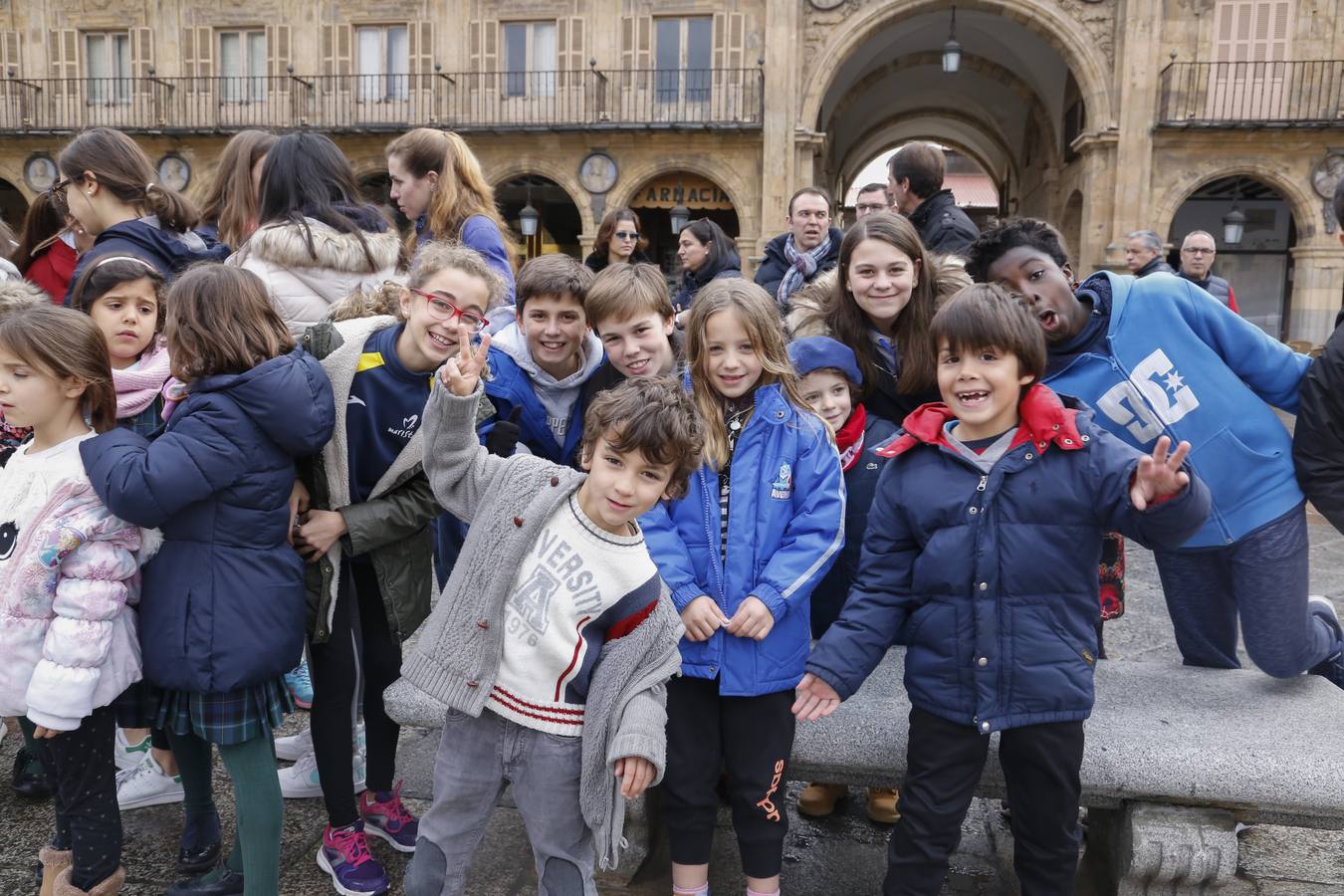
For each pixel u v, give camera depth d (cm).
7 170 2119
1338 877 277
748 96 1912
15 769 310
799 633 239
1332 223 1797
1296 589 269
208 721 228
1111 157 1839
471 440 217
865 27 1866
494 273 253
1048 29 1830
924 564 226
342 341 253
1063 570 218
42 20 2062
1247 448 264
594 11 1938
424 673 207
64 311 231
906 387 289
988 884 271
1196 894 246
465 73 1978
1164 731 251
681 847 235
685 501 241
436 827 212
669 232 2188
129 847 279
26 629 223
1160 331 267
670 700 238
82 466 228
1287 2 1772
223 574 225
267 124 2025
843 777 256
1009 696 219
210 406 221
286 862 274
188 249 317
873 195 571
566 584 200
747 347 240
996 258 281
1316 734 249
